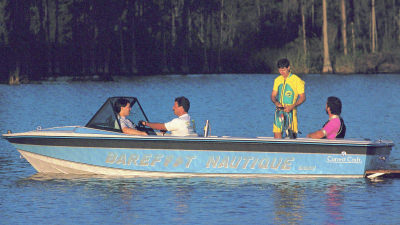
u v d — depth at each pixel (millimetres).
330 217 37719
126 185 46938
